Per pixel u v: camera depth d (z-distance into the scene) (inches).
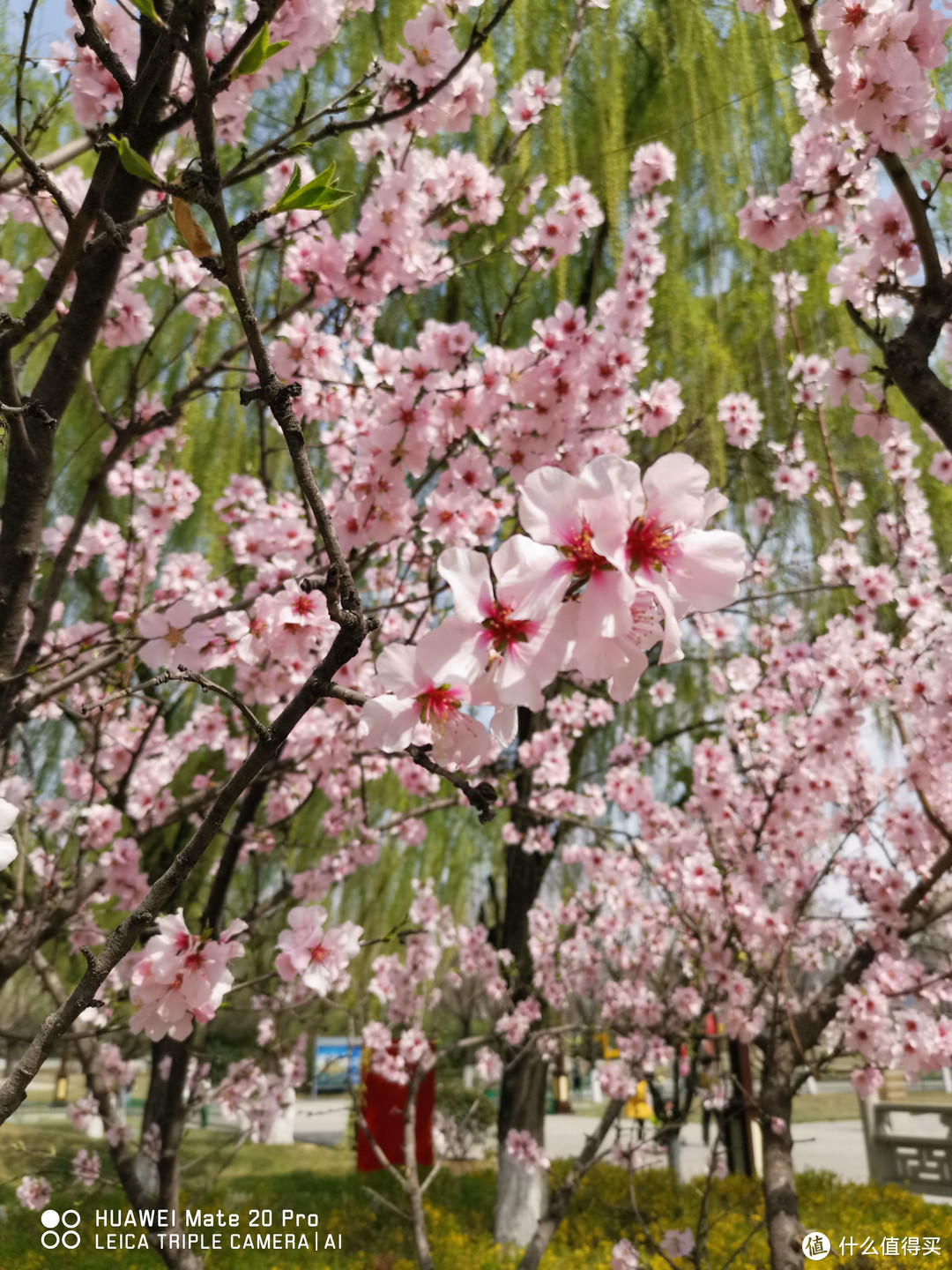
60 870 155.4
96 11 82.0
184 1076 142.1
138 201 80.2
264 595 89.9
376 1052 195.3
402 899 250.7
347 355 130.2
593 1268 215.8
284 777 167.3
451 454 113.3
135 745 164.1
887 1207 284.5
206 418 215.8
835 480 170.1
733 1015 155.5
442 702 36.9
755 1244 224.4
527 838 219.3
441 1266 224.5
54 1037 33.8
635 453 215.8
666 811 188.7
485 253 122.0
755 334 248.1
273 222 108.0
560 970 219.6
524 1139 220.1
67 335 80.5
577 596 31.3
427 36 91.4
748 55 236.7
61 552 96.3
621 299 130.4
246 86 85.7
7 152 107.5
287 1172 343.3
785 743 168.2
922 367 84.0
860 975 156.9
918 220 85.0
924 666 148.2
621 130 220.1
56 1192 183.9
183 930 54.1
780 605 239.6
